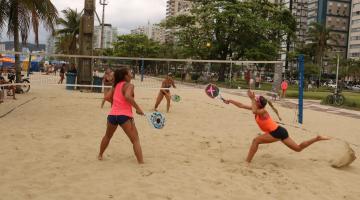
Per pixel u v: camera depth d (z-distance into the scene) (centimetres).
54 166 590
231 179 571
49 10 1716
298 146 656
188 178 562
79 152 683
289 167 665
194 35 4916
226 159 692
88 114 1165
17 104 1344
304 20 11475
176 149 750
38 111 1189
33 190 486
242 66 3186
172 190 508
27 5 1597
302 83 1267
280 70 1948
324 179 606
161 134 891
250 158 662
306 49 7525
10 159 615
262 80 3158
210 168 622
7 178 526
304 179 599
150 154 696
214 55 4900
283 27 4681
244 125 1110
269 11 4878
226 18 4491
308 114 1592
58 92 1962
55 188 496
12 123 940
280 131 648
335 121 1405
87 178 542
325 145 870
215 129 1016
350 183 598
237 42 4741
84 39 2188
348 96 3566
